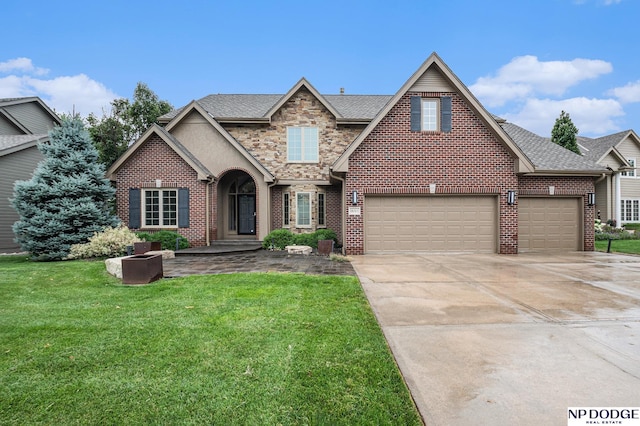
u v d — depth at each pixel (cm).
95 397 302
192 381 326
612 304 590
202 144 1571
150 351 391
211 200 1518
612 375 344
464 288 709
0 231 1443
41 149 1249
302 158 1694
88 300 608
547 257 1180
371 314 525
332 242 1321
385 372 343
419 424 268
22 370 349
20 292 670
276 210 1680
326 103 1672
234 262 1063
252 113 1742
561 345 416
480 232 1292
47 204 1189
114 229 1244
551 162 1383
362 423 268
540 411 285
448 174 1277
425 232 1290
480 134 1280
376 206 1293
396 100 1263
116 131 2642
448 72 1255
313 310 539
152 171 1446
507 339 435
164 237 1336
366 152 1274
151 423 268
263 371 343
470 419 274
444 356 387
